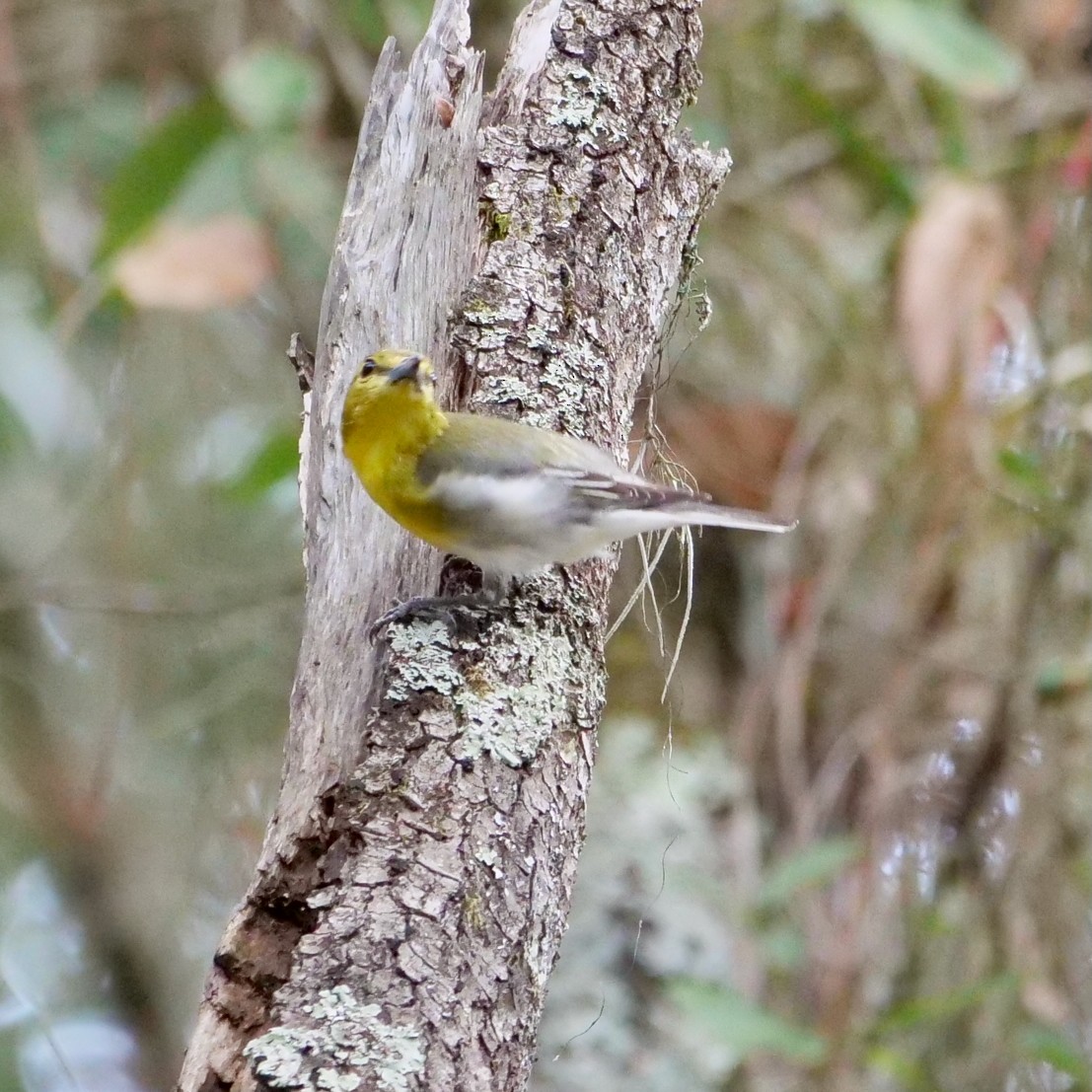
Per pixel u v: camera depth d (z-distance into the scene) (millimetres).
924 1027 10070
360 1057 4883
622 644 11148
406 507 6945
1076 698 10508
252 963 5586
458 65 7602
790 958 9742
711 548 11203
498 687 6152
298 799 6387
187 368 11914
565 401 7250
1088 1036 10016
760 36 11711
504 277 7422
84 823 11688
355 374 7305
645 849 10312
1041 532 10664
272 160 9906
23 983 11680
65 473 11805
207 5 11719
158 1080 11383
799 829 10422
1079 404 10828
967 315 9727
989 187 10125
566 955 10031
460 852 5512
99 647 12086
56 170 11719
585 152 7648
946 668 10602
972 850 10422
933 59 9641
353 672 6758
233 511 11898
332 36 11492
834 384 10992
